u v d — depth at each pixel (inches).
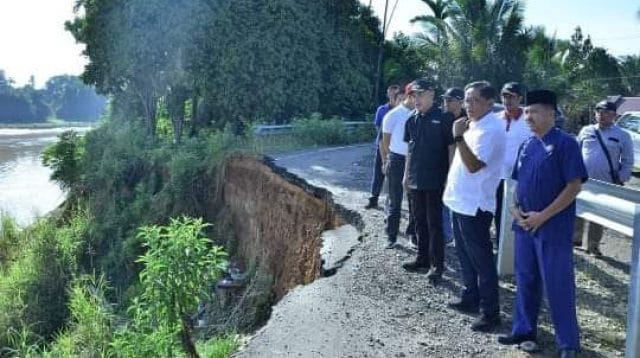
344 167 632.4
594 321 217.2
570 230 176.7
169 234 250.1
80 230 834.2
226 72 1006.4
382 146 324.5
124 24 1025.5
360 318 225.8
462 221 210.7
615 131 310.5
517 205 187.5
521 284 191.3
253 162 690.2
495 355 190.5
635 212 169.2
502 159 205.5
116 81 1149.7
